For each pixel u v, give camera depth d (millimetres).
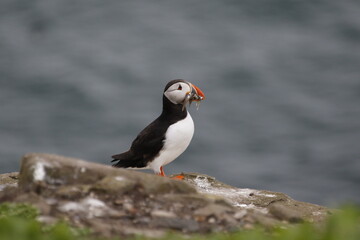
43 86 38812
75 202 6508
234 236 5738
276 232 6348
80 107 35938
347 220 5152
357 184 25812
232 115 34344
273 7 51562
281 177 26578
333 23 48594
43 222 5953
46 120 34031
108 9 53594
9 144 30781
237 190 9203
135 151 9766
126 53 45062
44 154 7004
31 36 48562
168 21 51312
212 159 28750
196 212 6590
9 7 53219
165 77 40719
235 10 51938
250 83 39312
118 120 34219
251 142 30844
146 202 6715
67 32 49344
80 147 31094
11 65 42906
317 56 43562
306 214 8047
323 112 34750
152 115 35094
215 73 40938
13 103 36531
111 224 6172
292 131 32312
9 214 6035
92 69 41750
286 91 37969
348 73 40812
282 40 46656
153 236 5938
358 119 33594
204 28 49625
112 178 6887
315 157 28750
